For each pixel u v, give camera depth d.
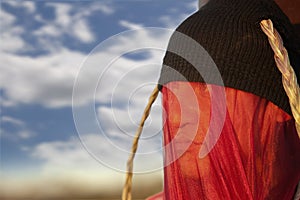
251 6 0.87
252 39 0.84
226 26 0.85
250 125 0.84
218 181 0.83
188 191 0.85
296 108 0.82
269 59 0.85
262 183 0.86
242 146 0.85
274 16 0.88
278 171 0.87
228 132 0.83
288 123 0.87
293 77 0.83
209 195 0.83
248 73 0.83
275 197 0.88
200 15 0.88
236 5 0.88
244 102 0.84
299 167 0.90
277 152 0.86
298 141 0.89
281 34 0.89
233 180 0.83
